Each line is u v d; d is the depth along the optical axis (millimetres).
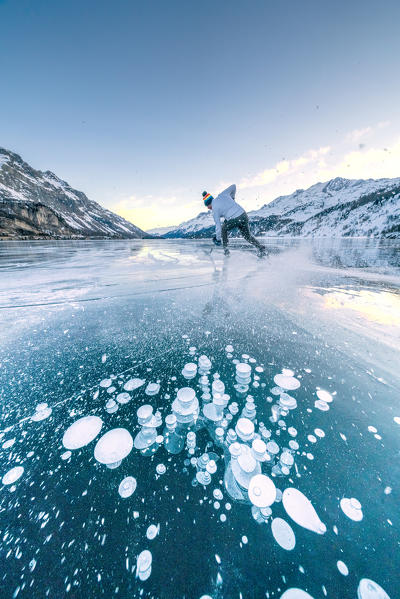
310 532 508
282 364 1098
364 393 900
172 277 3076
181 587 438
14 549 485
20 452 689
